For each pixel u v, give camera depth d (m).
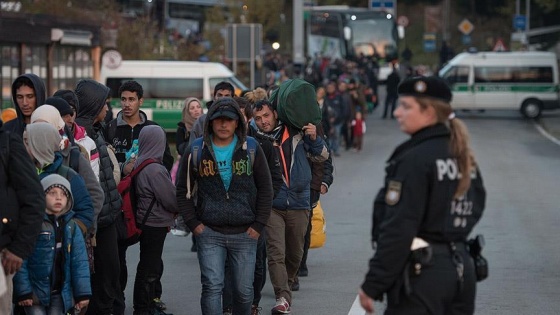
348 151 51.53
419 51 143.75
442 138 9.65
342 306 17.28
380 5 111.06
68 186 12.65
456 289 9.55
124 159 18.20
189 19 104.31
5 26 42.47
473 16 151.75
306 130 16.62
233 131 14.02
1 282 11.09
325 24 107.06
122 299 15.48
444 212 9.53
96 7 66.19
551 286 18.91
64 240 12.69
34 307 12.59
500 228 26.48
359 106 52.69
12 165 11.74
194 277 19.94
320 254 22.55
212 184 14.02
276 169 15.31
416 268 9.47
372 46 105.50
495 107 72.81
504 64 72.69
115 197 14.94
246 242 14.18
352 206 31.14
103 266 14.90
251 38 49.75
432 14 136.50
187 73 55.78
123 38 65.00
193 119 21.94
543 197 33.59
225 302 15.92
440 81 9.74
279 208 16.44
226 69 56.34
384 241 9.43
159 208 15.79
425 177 9.45
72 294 12.84
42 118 13.33
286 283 16.48
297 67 71.62
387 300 9.74
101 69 56.66
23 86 14.33
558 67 72.44
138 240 15.98
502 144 55.91
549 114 78.38
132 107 18.20
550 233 25.64
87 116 15.64
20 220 11.77
